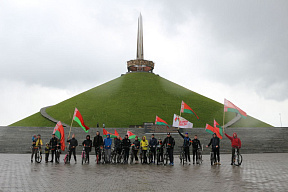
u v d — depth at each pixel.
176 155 25.72
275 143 29.41
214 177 9.88
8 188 7.50
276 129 33.56
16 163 15.34
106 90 66.69
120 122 49.16
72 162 17.11
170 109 55.78
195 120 51.59
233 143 14.69
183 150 15.82
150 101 59.22
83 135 31.17
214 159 15.17
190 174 10.80
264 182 8.67
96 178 9.64
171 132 34.47
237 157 14.46
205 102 62.41
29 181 8.77
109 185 8.12
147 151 17.86
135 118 51.06
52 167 13.45
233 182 8.70
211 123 51.09
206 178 9.62
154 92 64.81
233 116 55.41
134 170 12.40
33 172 11.20
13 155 22.66
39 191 7.10
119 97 61.19
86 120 49.62
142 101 59.03
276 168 12.87
